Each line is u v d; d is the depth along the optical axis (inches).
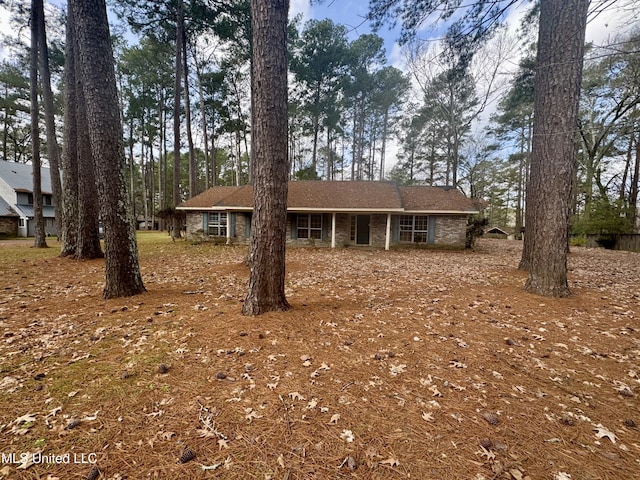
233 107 851.4
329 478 55.7
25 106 822.5
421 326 139.4
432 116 772.0
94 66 162.6
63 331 128.6
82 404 77.7
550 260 186.2
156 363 100.3
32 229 852.0
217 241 595.5
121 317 145.6
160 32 555.2
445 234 566.6
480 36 212.1
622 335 128.6
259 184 139.9
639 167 698.2
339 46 725.3
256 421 71.9
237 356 105.7
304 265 337.4
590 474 57.0
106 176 171.6
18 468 57.8
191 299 178.7
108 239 177.3
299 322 136.1
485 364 103.1
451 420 72.9
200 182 1499.8
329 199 578.6
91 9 159.3
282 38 134.3
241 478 55.7
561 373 97.3
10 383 87.5
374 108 902.4
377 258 417.7
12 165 914.7
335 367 99.5
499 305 172.2
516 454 61.9
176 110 568.7
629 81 421.7
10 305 165.6
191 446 63.6
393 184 649.6
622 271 294.8
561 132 179.0
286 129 140.9
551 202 184.1
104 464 58.9
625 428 70.5
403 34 212.8
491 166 935.0
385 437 66.8
